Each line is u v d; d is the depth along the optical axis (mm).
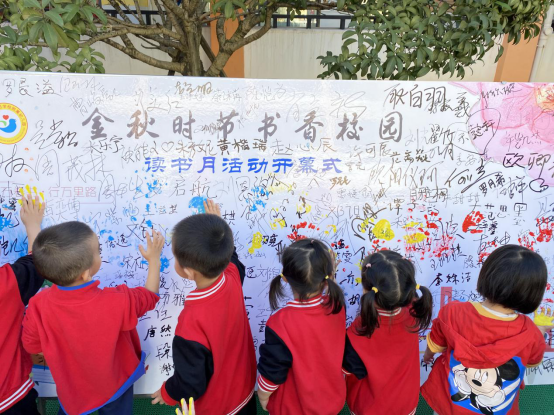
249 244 1904
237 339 1441
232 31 3879
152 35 2607
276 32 3924
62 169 1754
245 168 1826
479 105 1825
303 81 1767
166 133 1765
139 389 1991
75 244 1282
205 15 2363
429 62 2035
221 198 1846
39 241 1280
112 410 1557
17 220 1776
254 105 1772
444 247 1963
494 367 1358
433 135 1848
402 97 1804
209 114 1765
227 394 1429
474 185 1907
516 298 1277
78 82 1690
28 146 1718
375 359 1396
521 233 1970
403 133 1840
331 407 1351
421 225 1934
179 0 3305
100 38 2070
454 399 1436
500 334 1322
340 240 1928
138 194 1809
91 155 1756
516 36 2262
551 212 1955
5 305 1419
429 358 1822
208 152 1798
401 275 1285
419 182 1891
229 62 4008
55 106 1696
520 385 1476
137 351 1705
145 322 1924
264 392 1381
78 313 1329
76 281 1332
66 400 1440
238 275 1586
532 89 1819
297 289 1339
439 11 1993
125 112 1732
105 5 3643
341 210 1896
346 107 1802
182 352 1288
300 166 1842
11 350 1458
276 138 1809
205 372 1316
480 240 1965
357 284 1979
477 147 1869
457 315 1414
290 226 1899
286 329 1331
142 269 1887
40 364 1860
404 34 1961
